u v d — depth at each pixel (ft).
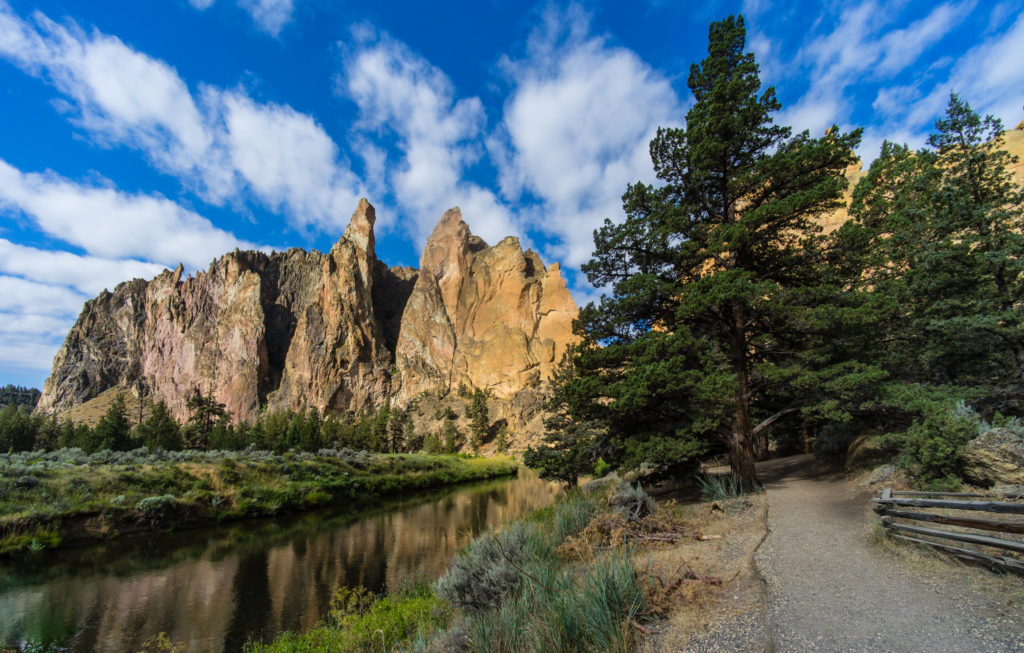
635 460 47.34
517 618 20.84
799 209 46.19
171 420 208.33
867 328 44.14
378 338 590.55
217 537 75.31
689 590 19.93
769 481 55.52
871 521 27.02
